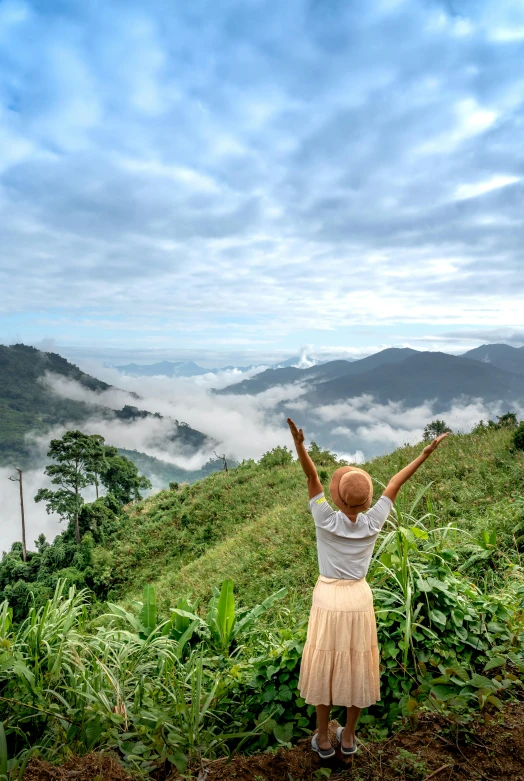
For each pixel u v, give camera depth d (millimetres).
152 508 35719
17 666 4055
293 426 3113
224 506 26469
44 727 3947
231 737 3619
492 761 2996
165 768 3352
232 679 4602
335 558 3125
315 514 3154
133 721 3828
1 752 2973
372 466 18266
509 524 8266
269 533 17047
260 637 6176
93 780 2875
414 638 4109
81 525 42000
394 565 4672
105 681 4297
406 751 3150
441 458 14477
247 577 14336
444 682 3682
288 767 3164
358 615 3061
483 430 17109
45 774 2988
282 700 3928
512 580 6289
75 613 5172
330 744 3238
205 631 5945
